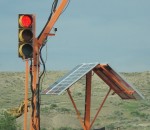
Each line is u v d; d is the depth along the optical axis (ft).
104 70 131.23
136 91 133.59
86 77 133.08
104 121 495.00
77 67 133.59
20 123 294.87
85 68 129.70
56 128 386.93
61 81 128.06
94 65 128.77
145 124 459.32
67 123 408.05
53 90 124.88
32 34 114.62
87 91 133.18
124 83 133.18
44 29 119.65
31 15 114.52
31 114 118.93
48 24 119.85
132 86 132.98
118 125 443.73
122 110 619.26
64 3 119.55
